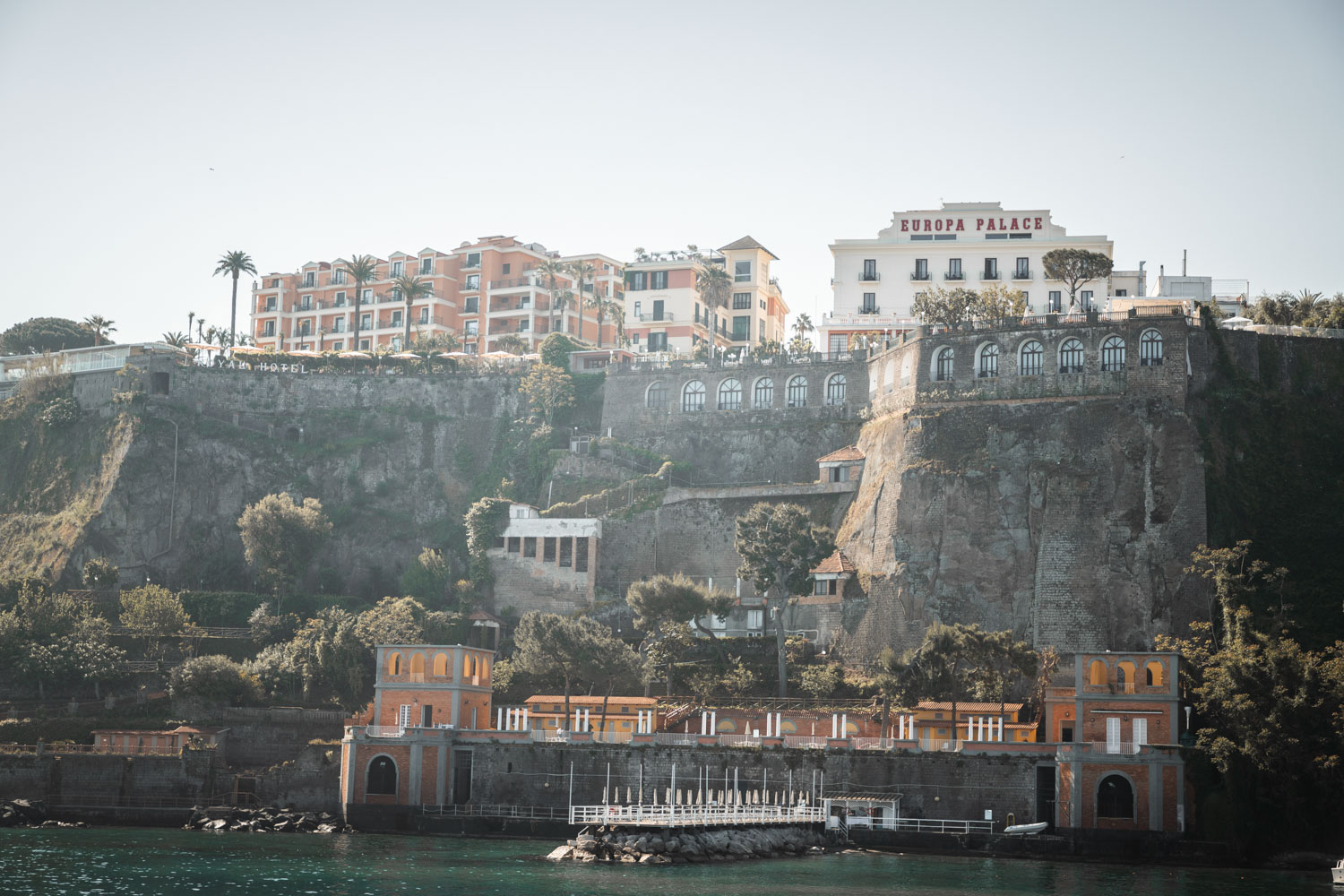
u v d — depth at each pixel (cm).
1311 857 10256
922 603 13600
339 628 14175
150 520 16688
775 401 16700
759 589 13738
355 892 8506
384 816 11525
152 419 17250
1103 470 13475
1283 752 10400
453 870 9406
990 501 13738
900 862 10300
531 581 15575
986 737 11594
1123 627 12888
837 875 9469
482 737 11806
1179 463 13212
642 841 9950
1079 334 14125
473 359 19312
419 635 14312
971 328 14712
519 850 10538
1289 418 13938
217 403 18062
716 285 19962
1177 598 12781
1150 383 13662
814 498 15438
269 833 11462
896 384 15375
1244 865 10262
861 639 13862
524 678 13625
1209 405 13812
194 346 18888
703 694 13212
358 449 17700
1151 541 13062
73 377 18250
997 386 14400
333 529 16850
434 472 17762
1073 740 11312
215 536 16975
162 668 14175
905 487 14175
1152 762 10512
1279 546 13088
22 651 13938
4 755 12269
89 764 12288
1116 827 10525
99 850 10150
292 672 13900
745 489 15575
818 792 11294
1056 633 13088
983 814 10988
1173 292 17225
